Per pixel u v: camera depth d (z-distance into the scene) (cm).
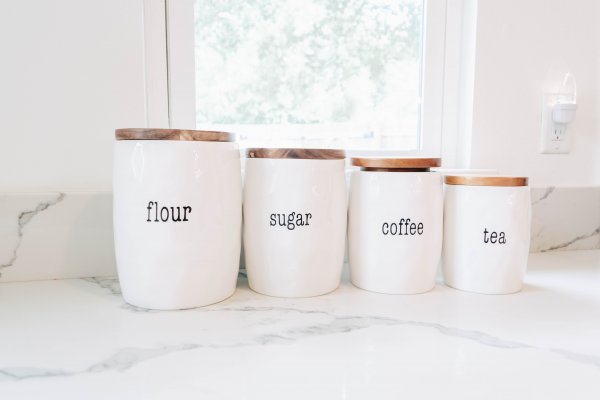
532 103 91
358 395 35
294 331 48
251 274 62
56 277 68
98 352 43
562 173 94
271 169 58
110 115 71
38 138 68
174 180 52
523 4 88
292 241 58
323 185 58
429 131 92
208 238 55
